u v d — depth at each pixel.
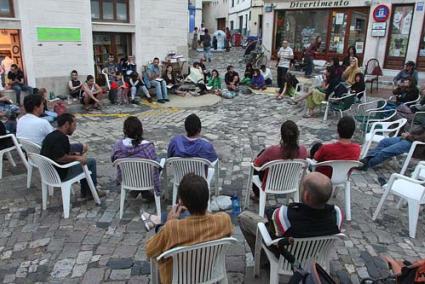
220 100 11.28
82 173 4.32
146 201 4.54
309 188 2.49
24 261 3.40
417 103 7.58
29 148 4.73
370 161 5.54
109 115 9.31
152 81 10.98
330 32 16.55
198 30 26.30
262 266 3.25
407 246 3.70
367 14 15.21
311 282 2.08
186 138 4.20
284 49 12.42
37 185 5.01
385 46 14.68
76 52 10.98
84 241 3.71
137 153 4.06
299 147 3.97
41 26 10.13
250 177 4.33
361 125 7.35
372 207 4.50
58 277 3.17
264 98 11.52
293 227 2.54
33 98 4.77
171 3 12.75
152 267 2.70
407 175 5.43
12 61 10.35
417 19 13.70
